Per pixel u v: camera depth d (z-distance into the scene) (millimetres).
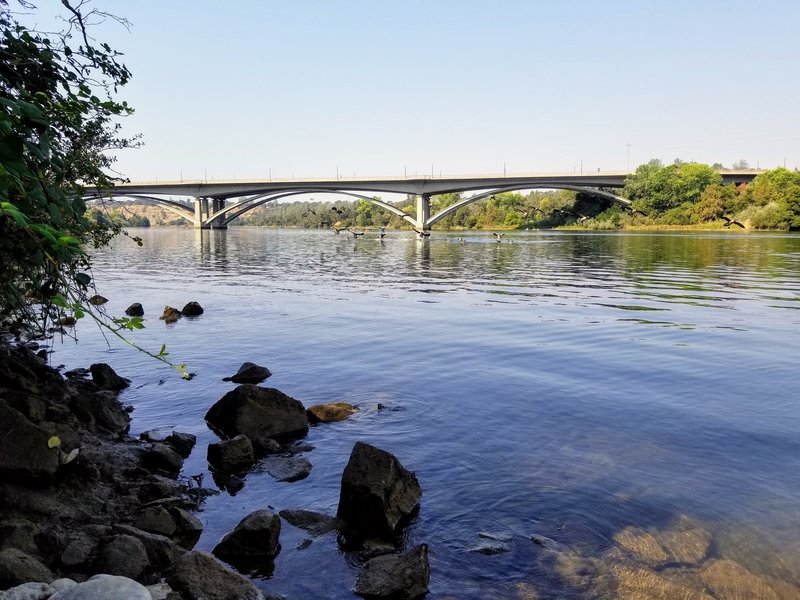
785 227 89688
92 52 6281
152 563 5109
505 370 12328
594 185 107625
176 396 10359
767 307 21375
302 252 60812
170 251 62594
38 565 4641
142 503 6230
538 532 5867
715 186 100938
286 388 10914
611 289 27703
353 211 169750
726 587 4984
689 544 5625
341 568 5328
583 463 7508
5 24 5383
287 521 6098
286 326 17750
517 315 20078
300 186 106125
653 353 13898
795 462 7527
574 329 17234
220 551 5469
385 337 16031
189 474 7234
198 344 14875
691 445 8109
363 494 5988
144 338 15555
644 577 5129
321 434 8594
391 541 5758
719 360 13102
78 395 8680
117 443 7922
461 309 21625
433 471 7285
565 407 9805
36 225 3621
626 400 10195
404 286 29844
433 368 12500
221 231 130750
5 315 7457
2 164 3635
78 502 5965
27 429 5977
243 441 7582
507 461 7574
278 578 5168
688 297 24406
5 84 5379
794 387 10914
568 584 5055
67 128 6660
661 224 105125
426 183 105438
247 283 31250
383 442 8266
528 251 58344
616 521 6055
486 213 138375
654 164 109562
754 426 8852
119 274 36188
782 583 5039
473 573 5219
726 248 56812
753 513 6219
